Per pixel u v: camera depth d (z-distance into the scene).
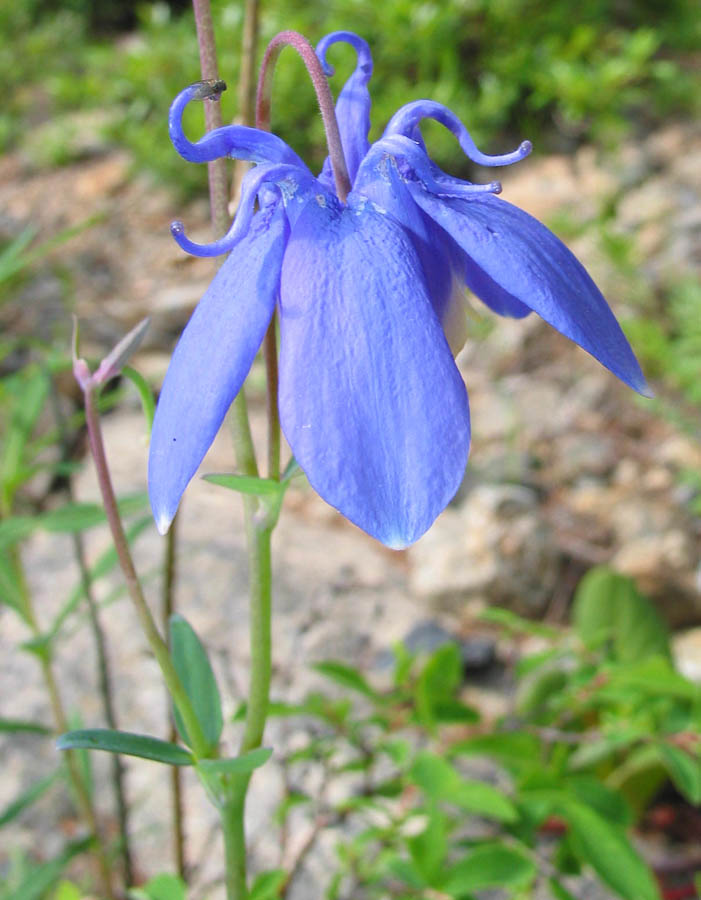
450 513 0.38
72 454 0.43
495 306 0.13
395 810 0.26
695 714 0.22
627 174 0.60
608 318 0.11
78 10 0.85
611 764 0.27
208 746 0.14
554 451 0.43
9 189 0.66
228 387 0.10
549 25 0.68
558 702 0.23
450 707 0.22
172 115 0.11
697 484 0.39
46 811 0.28
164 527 0.10
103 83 0.74
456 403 0.10
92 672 0.32
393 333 0.10
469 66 0.66
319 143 0.60
